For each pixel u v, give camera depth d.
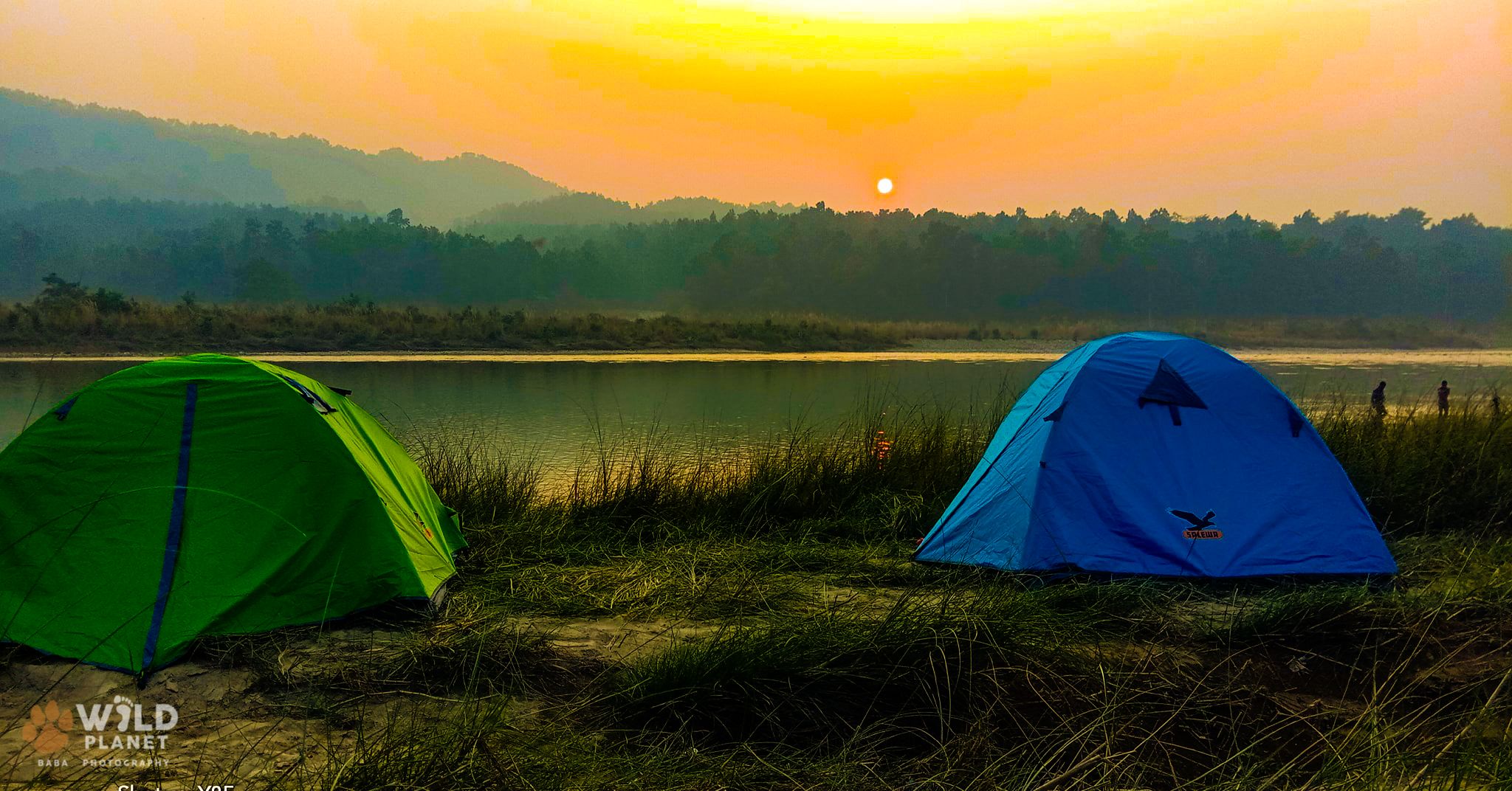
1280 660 4.24
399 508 4.72
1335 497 5.46
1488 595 4.91
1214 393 5.67
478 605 4.61
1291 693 3.95
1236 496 5.38
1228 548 5.22
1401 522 6.85
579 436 13.09
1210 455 5.48
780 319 68.12
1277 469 5.48
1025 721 3.49
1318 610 4.53
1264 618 4.48
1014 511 5.43
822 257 113.69
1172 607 4.77
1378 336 82.50
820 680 3.68
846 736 3.46
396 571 4.30
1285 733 3.57
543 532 6.19
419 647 3.96
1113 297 110.25
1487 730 3.40
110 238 152.25
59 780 2.93
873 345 51.28
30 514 4.11
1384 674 4.10
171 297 99.19
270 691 3.63
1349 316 104.69
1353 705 3.82
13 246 111.88
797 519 6.89
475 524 6.43
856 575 5.43
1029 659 3.83
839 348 49.22
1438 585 5.19
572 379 25.22
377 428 5.52
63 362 27.12
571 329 42.81
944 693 3.65
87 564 4.03
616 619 4.62
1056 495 5.31
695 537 6.38
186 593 4.00
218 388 4.47
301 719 3.41
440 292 104.69
